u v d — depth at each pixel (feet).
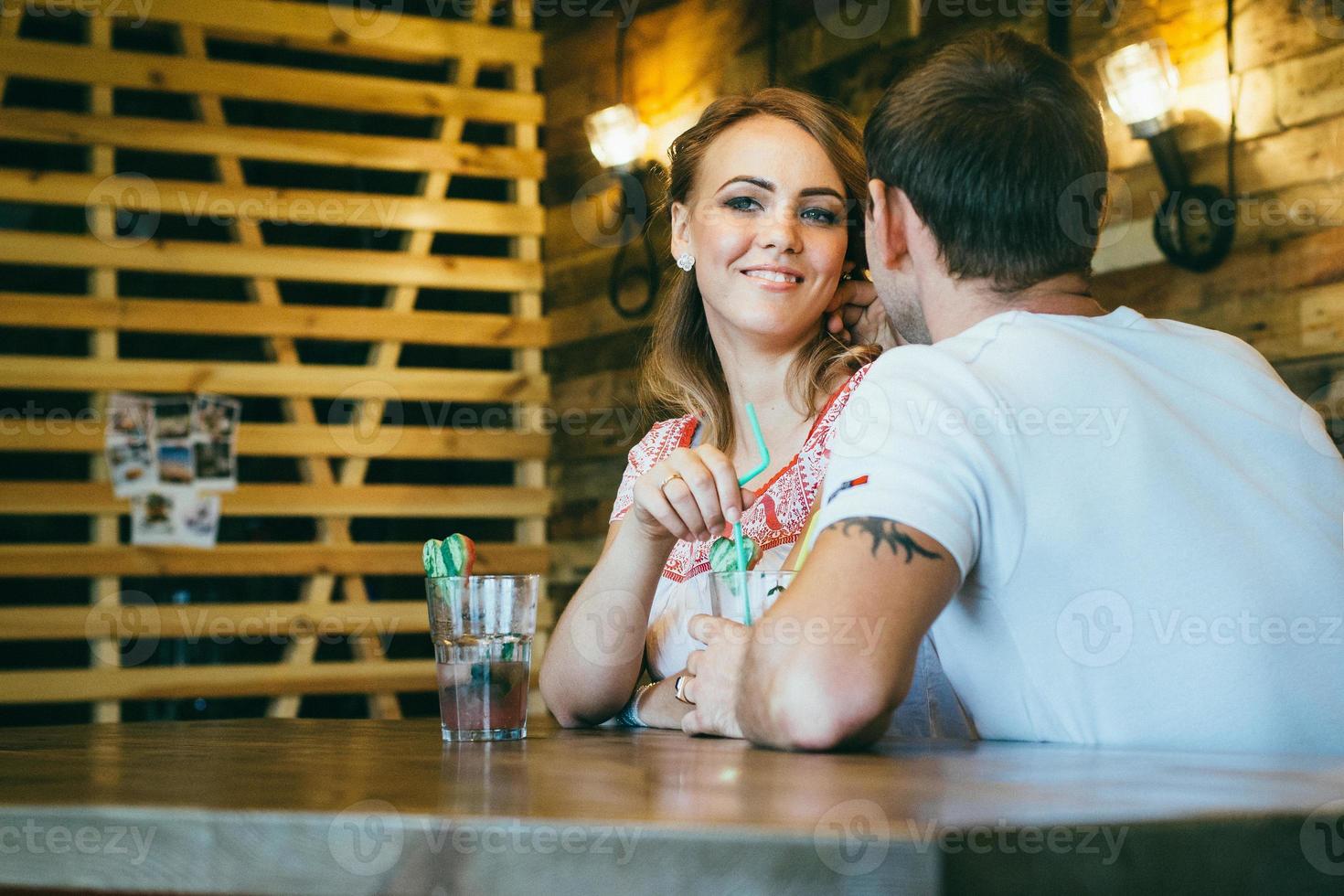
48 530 13.88
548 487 15.26
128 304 13.55
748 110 5.93
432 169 14.79
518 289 15.26
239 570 13.65
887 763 2.93
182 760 3.48
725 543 4.41
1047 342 3.62
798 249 5.71
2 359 13.00
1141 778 2.55
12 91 14.07
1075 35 9.55
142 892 2.35
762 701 3.30
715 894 1.92
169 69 13.80
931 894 1.80
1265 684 3.40
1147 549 3.44
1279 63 8.26
